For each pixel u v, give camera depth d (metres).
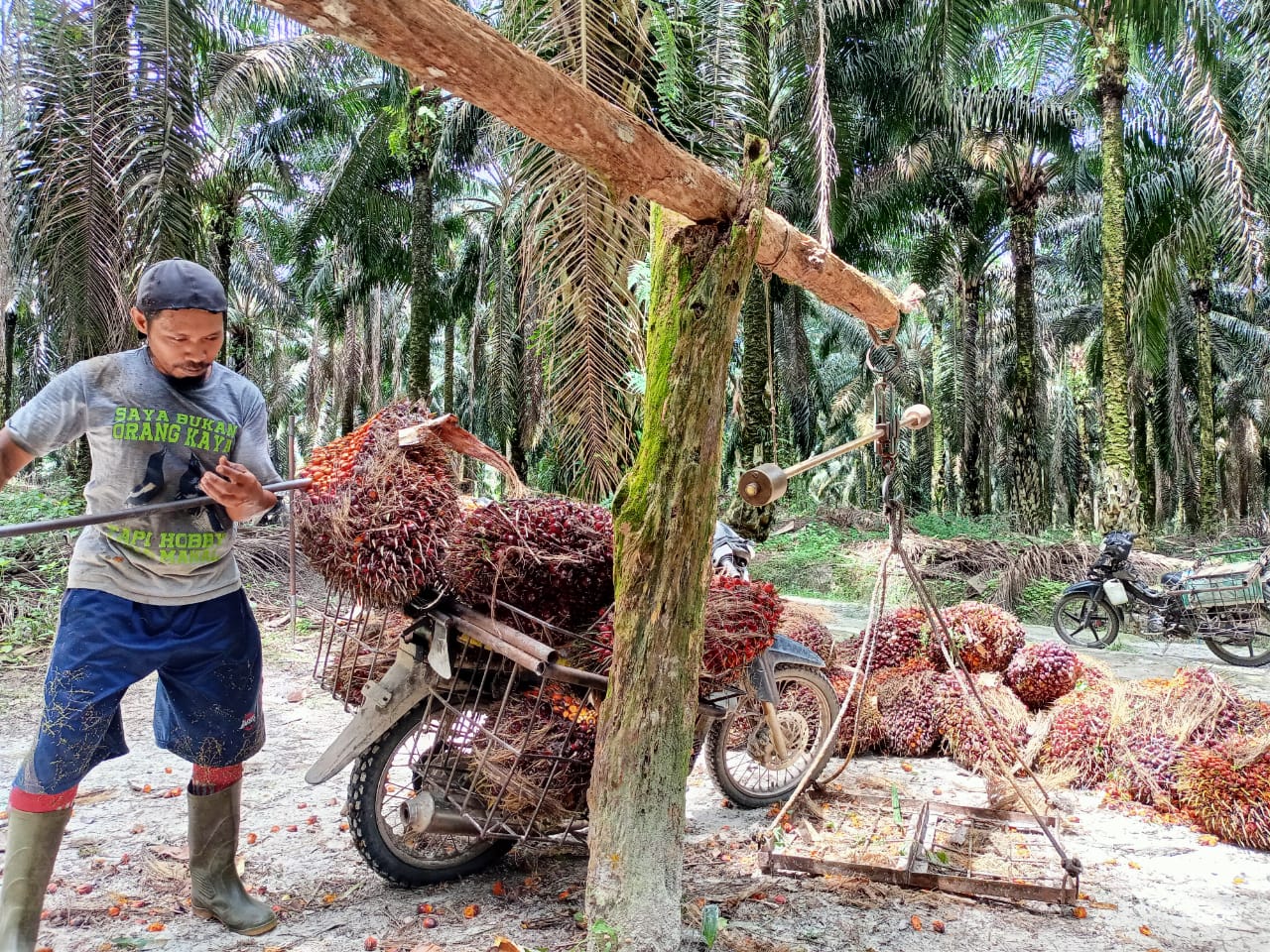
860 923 2.76
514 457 20.31
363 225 18.58
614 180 1.83
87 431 2.31
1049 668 4.96
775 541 13.56
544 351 5.50
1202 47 9.88
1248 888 3.09
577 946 2.46
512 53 1.51
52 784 2.21
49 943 2.51
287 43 12.49
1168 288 13.08
